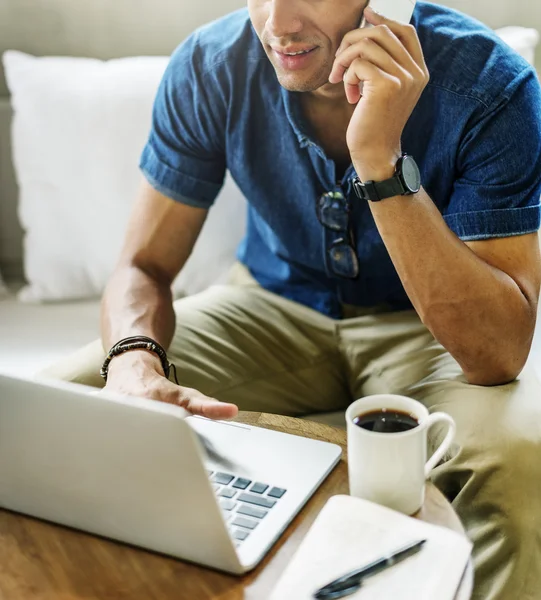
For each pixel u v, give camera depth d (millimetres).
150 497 758
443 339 1189
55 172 1737
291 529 825
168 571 775
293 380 1486
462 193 1234
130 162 1712
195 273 1752
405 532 778
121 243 1741
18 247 1911
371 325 1453
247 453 935
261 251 1565
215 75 1344
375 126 1100
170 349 1399
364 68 1090
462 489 1074
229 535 744
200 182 1414
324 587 718
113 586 757
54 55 1938
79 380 1270
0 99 1909
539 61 1817
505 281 1162
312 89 1188
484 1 1825
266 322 1497
